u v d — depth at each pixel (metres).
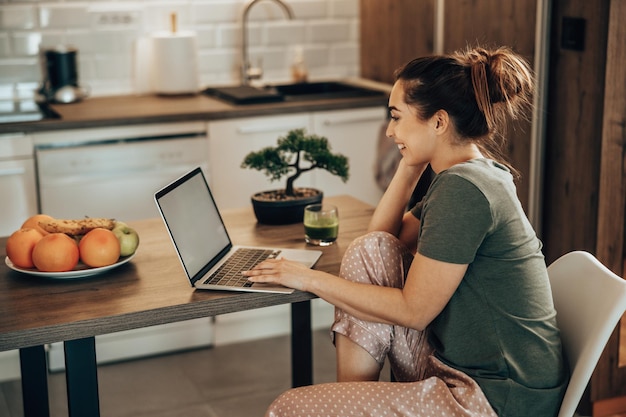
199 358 3.51
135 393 3.21
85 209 3.45
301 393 1.92
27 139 3.32
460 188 1.85
